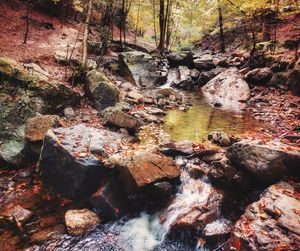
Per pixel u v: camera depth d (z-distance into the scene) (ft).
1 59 24.98
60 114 26.27
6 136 22.12
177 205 16.87
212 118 29.96
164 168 17.95
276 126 26.94
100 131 22.52
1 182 19.33
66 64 37.27
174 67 52.44
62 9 58.44
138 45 61.93
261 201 14.65
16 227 15.75
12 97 24.00
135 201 17.20
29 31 46.26
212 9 70.54
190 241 15.21
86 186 18.03
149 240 15.64
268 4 46.01
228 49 64.34
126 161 17.93
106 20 64.13
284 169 16.42
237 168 17.95
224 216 16.56
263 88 38.22
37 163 20.80
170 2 71.26
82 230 15.62
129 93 34.37
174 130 26.30
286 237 12.47
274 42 45.57
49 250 14.42
